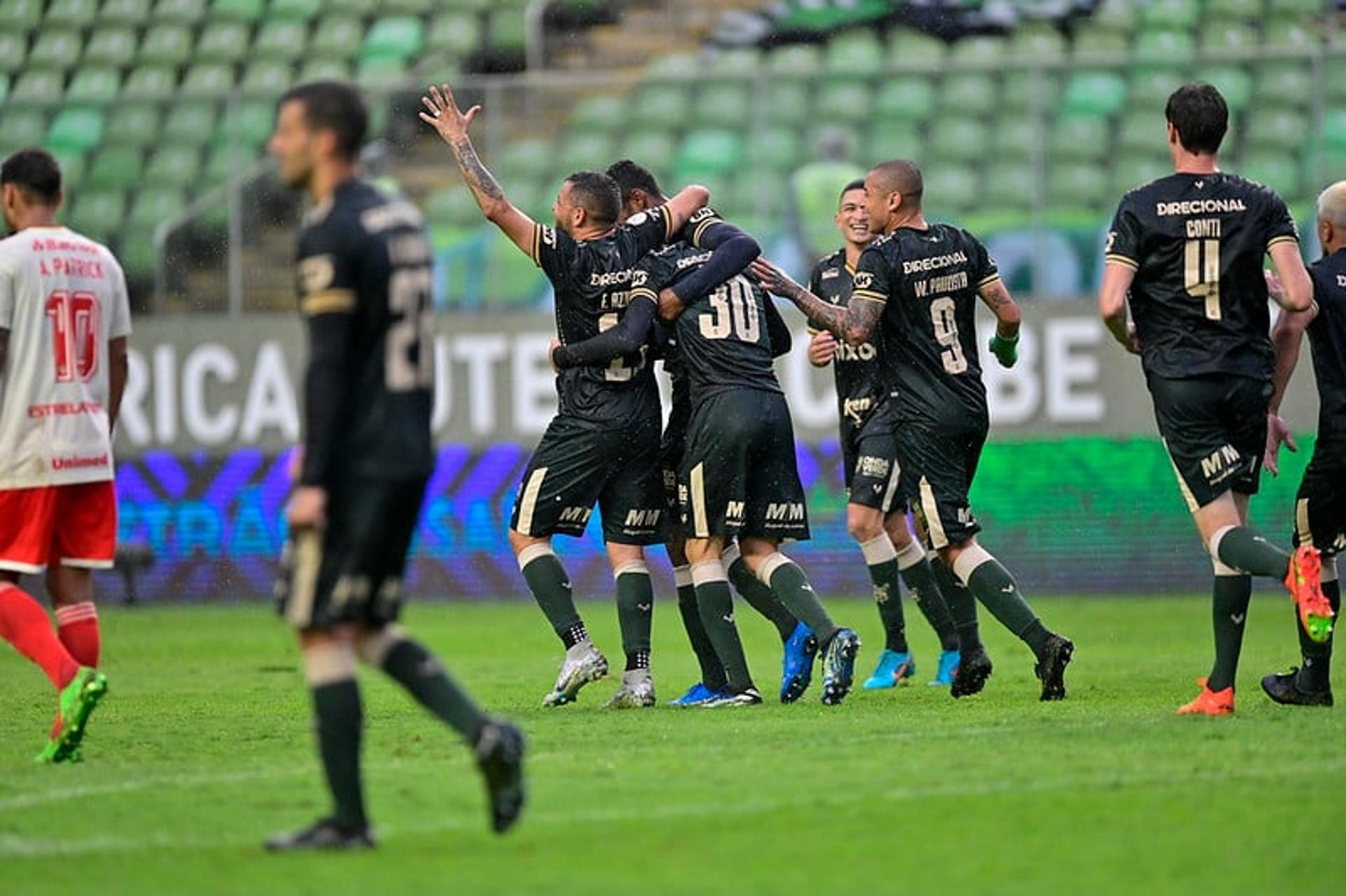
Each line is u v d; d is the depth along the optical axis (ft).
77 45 238.68
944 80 204.44
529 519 92.84
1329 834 53.31
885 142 202.49
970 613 94.68
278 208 191.93
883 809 57.57
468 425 182.50
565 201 91.97
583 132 206.90
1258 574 75.20
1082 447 172.96
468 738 51.42
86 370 77.51
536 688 108.06
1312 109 187.21
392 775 66.74
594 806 59.16
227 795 63.62
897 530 106.52
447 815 58.39
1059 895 46.91
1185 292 77.25
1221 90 193.98
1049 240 181.57
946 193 196.54
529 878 48.93
